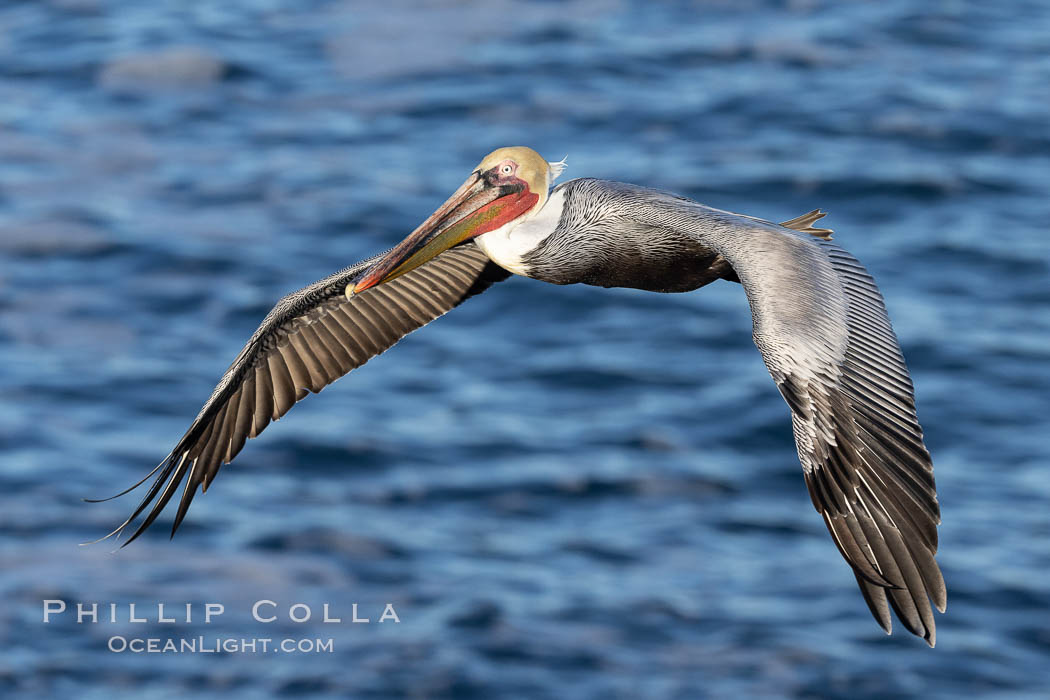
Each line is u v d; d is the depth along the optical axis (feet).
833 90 114.93
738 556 66.18
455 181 101.19
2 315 84.99
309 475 72.08
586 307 86.12
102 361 80.84
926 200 97.86
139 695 57.41
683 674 58.59
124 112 112.57
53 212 96.27
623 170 102.53
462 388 79.10
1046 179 100.63
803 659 59.21
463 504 69.82
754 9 130.72
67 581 63.93
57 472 70.95
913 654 59.16
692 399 77.51
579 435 74.54
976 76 117.80
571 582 64.23
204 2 133.69
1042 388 76.69
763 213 96.89
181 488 70.79
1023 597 61.62
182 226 95.14
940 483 69.46
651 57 121.19
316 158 105.29
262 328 30.73
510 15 129.08
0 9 131.85
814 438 22.26
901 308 84.69
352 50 122.93
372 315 31.91
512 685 58.13
